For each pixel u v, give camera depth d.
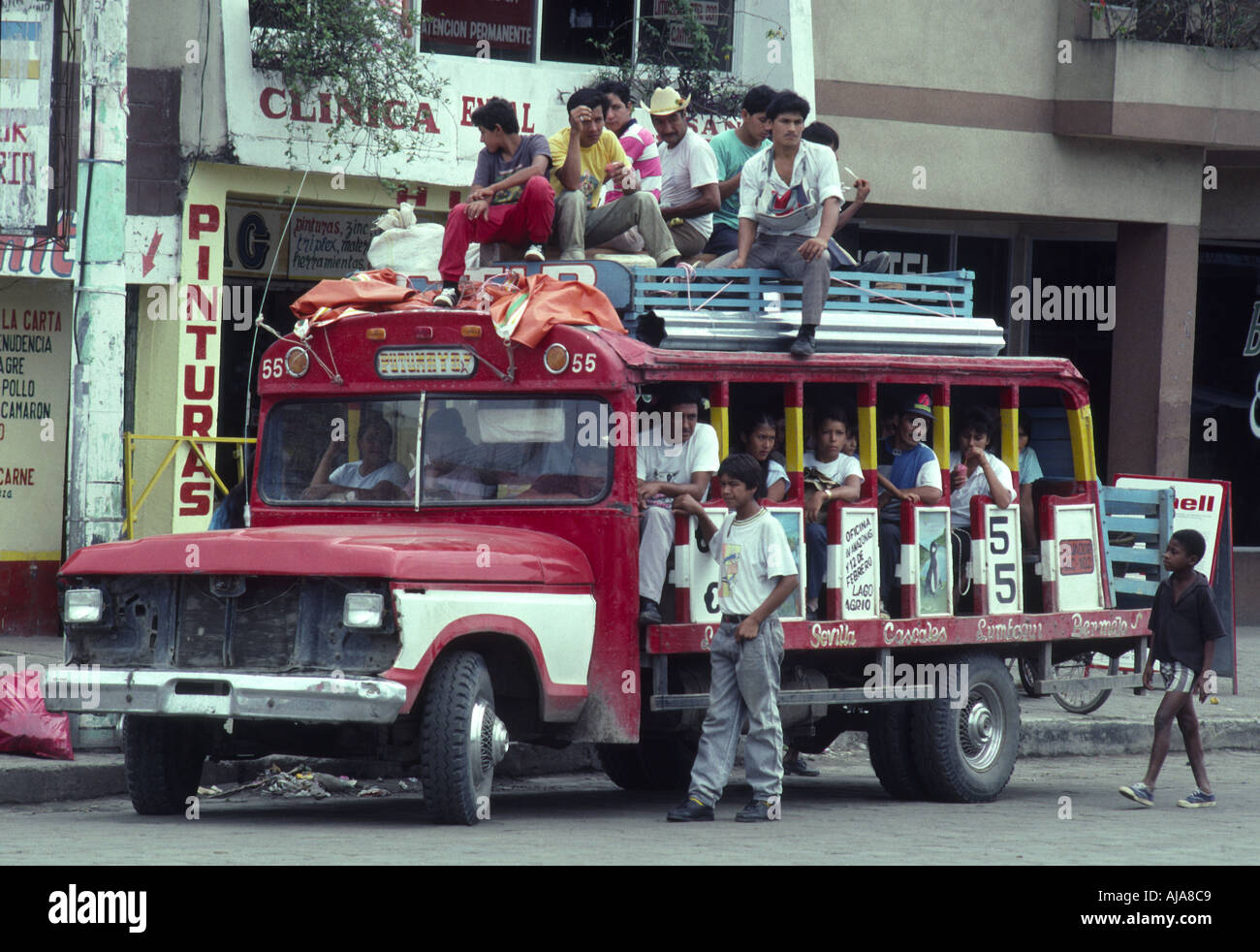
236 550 8.13
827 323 9.76
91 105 10.43
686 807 8.98
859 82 17.59
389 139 15.20
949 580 10.26
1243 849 8.47
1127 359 19.36
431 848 7.59
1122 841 8.66
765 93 11.48
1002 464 10.69
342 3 14.77
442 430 9.31
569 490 8.95
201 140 14.66
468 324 9.18
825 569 9.69
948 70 17.97
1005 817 9.62
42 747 10.08
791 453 9.50
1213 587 14.83
